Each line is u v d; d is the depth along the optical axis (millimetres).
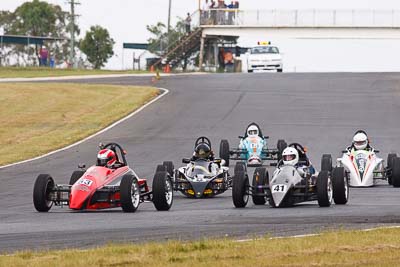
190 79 196250
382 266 36469
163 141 113812
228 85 178500
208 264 36969
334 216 53562
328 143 108375
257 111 140500
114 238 45375
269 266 36781
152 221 52719
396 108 142000
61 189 59906
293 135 115562
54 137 120000
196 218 54031
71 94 170125
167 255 38969
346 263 37219
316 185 60156
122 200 57812
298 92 164375
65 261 37750
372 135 114625
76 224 51812
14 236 46875
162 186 59531
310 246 40719
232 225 49906
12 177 87188
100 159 61000
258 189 62188
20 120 138375
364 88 169625
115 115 141375
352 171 76312
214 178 71312
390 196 68375
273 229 47781
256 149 93875
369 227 47906
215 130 122438
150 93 167875
